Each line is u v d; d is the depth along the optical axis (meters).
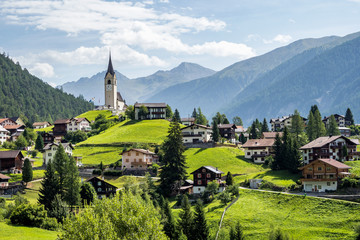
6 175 171.88
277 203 136.00
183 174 168.50
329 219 120.12
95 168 194.88
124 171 188.38
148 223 81.25
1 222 107.38
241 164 194.50
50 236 95.75
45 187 139.62
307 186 146.50
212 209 139.00
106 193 152.00
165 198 161.75
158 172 188.00
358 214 118.69
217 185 154.38
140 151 193.12
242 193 149.62
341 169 149.12
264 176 170.88
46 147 198.50
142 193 149.38
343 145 176.88
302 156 188.75
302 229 117.94
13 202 136.75
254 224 124.56
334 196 133.25
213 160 198.50
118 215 80.50
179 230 115.50
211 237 117.06
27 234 95.38
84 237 73.50
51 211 122.94
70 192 140.38
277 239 107.50
